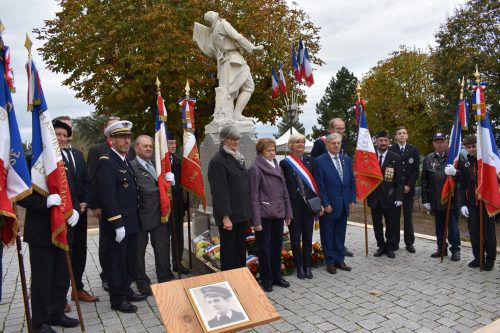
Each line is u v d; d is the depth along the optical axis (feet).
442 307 11.78
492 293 12.97
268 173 13.84
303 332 10.16
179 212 16.66
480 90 15.58
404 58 84.94
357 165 18.30
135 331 10.52
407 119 76.69
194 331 6.70
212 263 15.02
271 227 14.19
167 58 38.22
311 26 51.01
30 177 9.79
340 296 12.94
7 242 9.20
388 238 18.31
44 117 10.21
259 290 7.94
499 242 23.63
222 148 13.19
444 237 17.01
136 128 45.47
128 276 12.67
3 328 11.05
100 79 41.37
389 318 11.01
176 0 42.42
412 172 19.11
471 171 16.22
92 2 39.68
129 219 12.35
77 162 13.25
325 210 15.72
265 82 48.11
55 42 40.81
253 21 43.98
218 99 20.88
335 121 18.01
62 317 11.00
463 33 44.06
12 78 9.32
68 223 10.87
